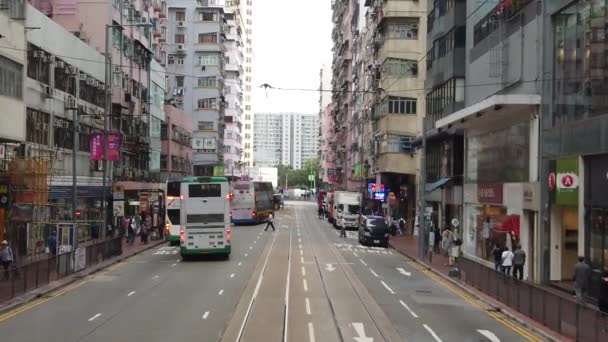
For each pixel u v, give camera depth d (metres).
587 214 23.30
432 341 15.39
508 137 31.56
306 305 20.42
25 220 31.94
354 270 31.34
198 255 37.31
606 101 22.12
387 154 58.72
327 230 66.06
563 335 15.91
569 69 25.11
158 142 68.38
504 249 27.28
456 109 41.53
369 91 67.69
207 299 21.66
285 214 105.00
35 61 37.19
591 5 23.31
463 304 21.64
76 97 44.03
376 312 19.41
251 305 20.34
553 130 26.12
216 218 35.41
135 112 58.28
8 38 29.81
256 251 41.19
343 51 108.31
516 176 30.31
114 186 42.38
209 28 98.00
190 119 87.25
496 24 33.38
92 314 18.84
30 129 36.22
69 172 42.09
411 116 58.88
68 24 50.81
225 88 112.25
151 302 21.09
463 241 39.41
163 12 72.88
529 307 18.48
